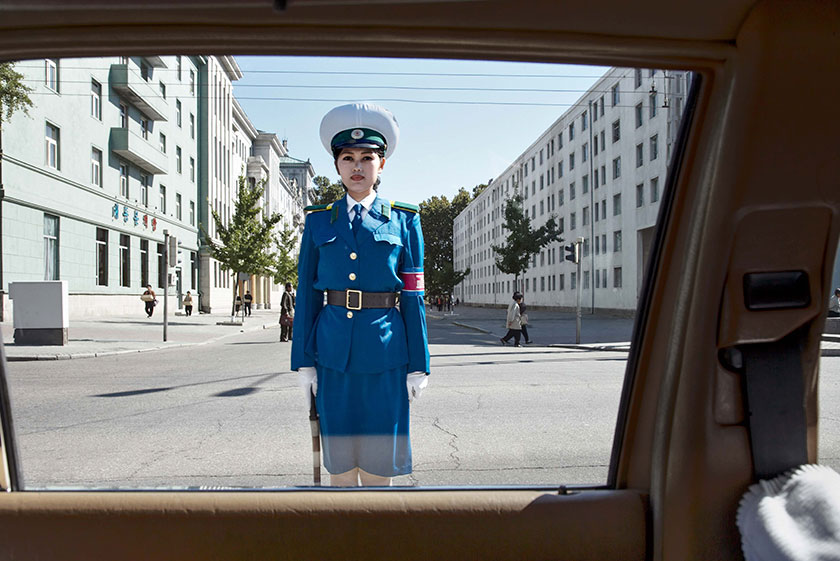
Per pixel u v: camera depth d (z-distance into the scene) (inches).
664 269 49.9
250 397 216.4
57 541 46.1
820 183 43.2
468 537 47.4
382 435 70.7
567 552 47.7
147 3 37.5
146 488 48.6
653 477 49.4
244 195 1023.6
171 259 624.1
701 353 46.5
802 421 47.4
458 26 40.8
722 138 43.4
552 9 39.1
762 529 43.8
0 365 50.5
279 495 47.7
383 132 73.2
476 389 263.7
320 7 38.1
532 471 62.3
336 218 74.8
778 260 44.9
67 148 662.5
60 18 38.9
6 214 585.3
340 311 73.4
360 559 46.8
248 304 1304.1
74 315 668.7
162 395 204.5
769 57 40.1
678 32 41.1
